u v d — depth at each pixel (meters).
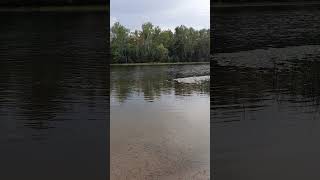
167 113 8.50
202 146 8.32
